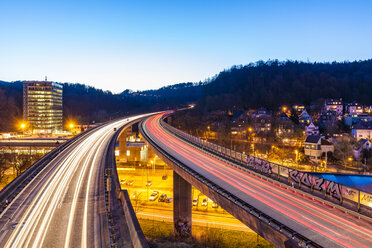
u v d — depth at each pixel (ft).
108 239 65.31
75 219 77.15
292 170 87.40
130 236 66.08
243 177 103.65
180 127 569.64
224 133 458.50
